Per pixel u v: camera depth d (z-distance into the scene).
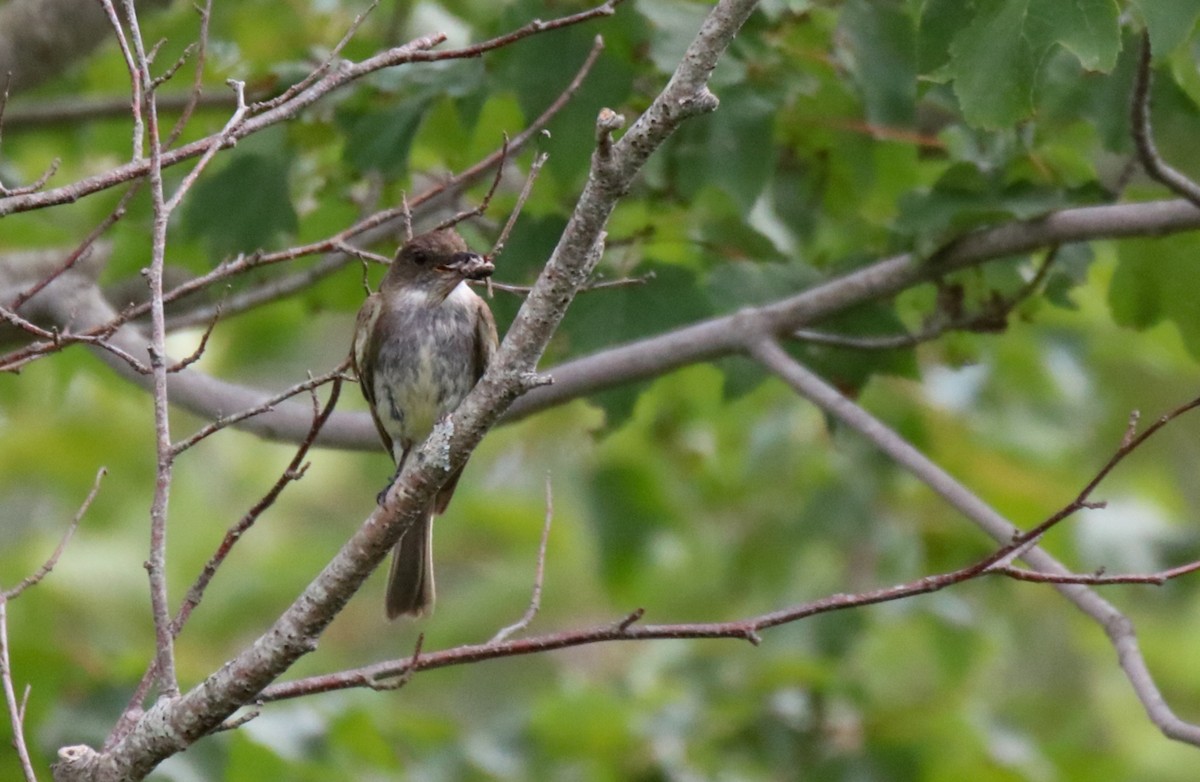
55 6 11.06
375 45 11.72
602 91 10.14
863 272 10.27
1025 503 14.79
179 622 6.32
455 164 11.53
